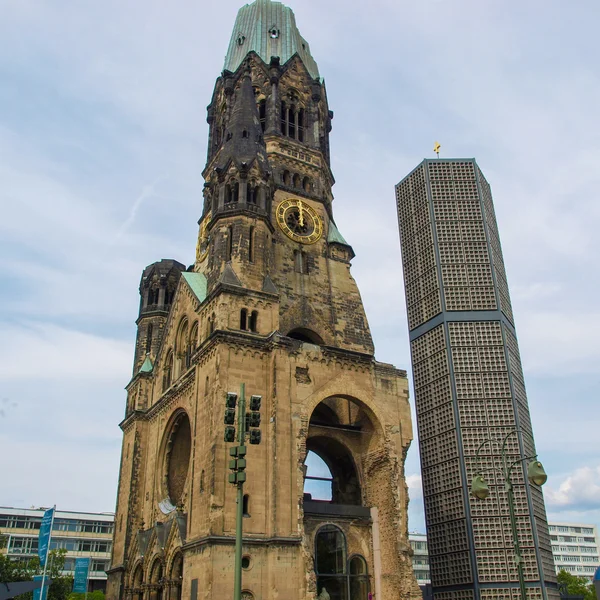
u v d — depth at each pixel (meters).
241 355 58.22
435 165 88.75
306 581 50.78
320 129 87.19
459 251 83.31
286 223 74.44
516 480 71.38
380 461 62.22
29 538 149.25
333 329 71.25
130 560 68.44
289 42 91.81
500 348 77.81
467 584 67.75
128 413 82.31
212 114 92.69
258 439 38.25
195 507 54.81
